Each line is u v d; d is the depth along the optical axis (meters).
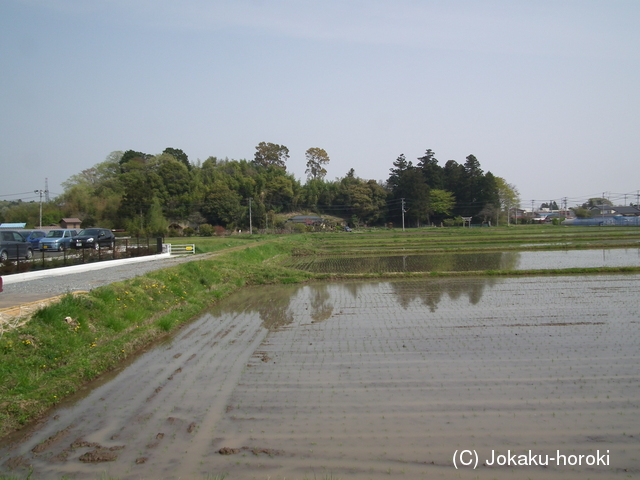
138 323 13.88
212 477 5.93
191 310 16.41
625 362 9.84
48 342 10.29
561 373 9.28
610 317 13.91
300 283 24.02
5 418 7.48
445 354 10.72
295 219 91.69
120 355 10.99
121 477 5.99
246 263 29.03
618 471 5.95
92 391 9.11
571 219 103.44
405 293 19.50
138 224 59.56
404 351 11.07
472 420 7.33
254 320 15.24
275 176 102.06
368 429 7.11
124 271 23.31
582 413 7.51
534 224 101.06
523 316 14.35
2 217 67.31
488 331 12.66
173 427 7.39
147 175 77.75
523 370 9.51
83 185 75.94
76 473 6.12
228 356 11.14
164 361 10.90
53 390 8.66
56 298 12.89
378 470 6.01
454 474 5.91
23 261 22.42
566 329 12.62
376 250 39.91
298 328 13.85
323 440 6.81
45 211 66.44
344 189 102.50
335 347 11.64
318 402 8.19
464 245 43.25
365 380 9.20
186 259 31.64
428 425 7.20
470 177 99.56
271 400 8.35
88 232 34.41
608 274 23.19
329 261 34.41
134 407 8.24
